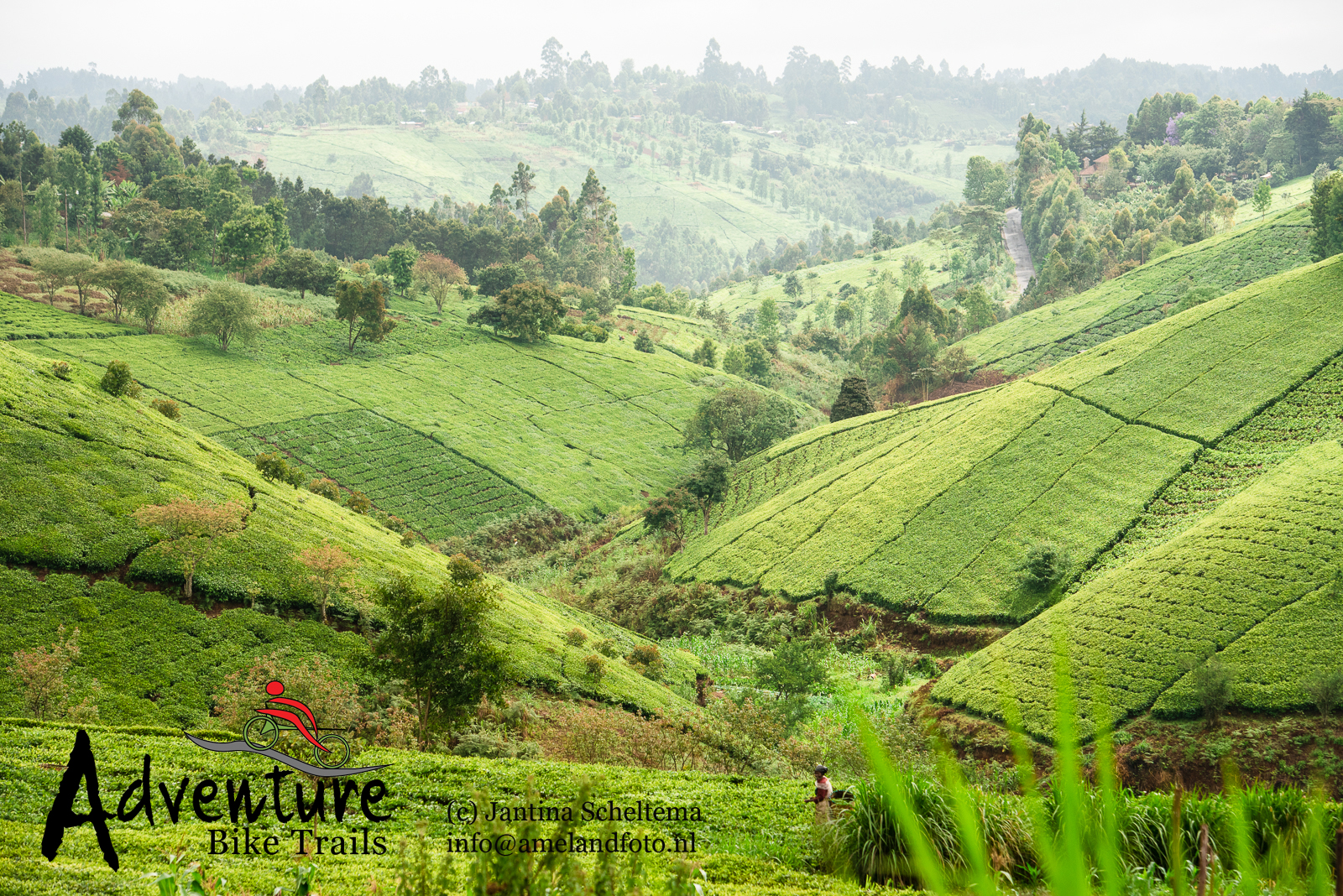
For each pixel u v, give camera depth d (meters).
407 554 74.81
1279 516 65.25
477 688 39.47
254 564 58.56
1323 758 47.19
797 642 70.12
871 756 4.68
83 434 66.50
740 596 92.38
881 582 83.56
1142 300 186.88
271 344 149.50
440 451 129.00
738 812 23.50
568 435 143.00
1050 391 101.38
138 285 137.75
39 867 15.16
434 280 189.25
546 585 101.00
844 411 141.62
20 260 157.38
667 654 77.06
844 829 17.88
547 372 164.62
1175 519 74.94
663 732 42.50
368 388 143.88
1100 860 4.04
